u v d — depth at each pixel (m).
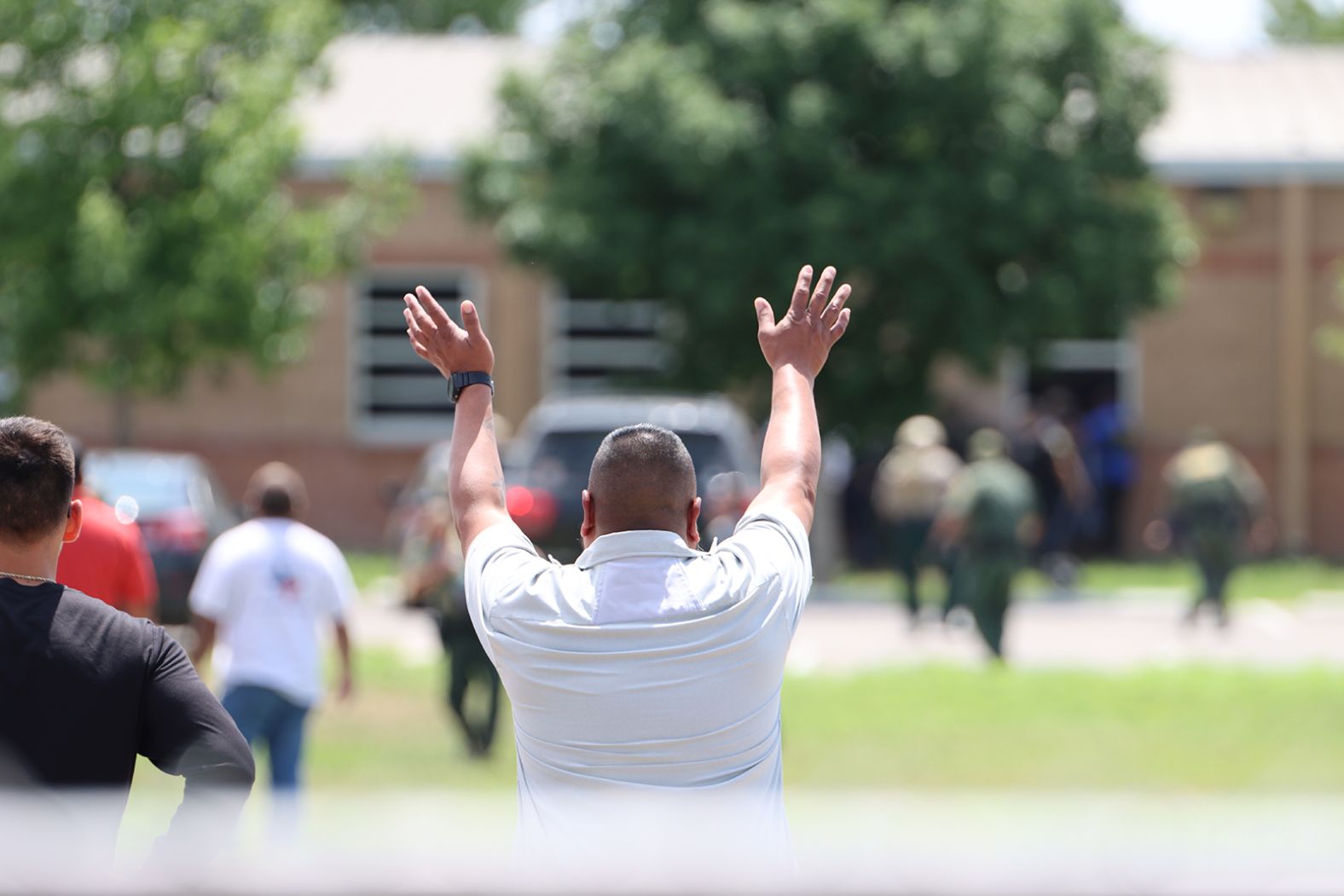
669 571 8.17
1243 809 4.84
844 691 31.86
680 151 55.09
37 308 46.12
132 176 47.94
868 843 4.81
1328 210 67.81
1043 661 38.34
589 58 59.44
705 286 55.56
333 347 69.25
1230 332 68.12
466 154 60.66
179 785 20.17
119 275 45.25
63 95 46.94
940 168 56.69
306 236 49.56
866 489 63.62
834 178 56.00
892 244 54.84
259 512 21.33
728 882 4.89
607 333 69.81
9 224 46.41
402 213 53.25
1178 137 69.38
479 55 79.12
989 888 4.70
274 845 5.04
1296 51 79.44
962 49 56.25
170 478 42.00
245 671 20.62
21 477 8.96
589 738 7.95
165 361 48.72
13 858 5.04
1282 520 68.00
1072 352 68.75
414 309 9.34
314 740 27.95
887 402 58.53
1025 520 36.94
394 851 4.92
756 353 57.22
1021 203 56.16
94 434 68.56
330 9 50.50
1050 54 59.06
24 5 46.44
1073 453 59.12
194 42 46.59
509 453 47.84
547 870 4.91
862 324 57.47
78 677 8.45
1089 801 4.94
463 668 26.38
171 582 39.91
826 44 56.88
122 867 5.21
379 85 75.25
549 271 58.72
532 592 8.17
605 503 8.47
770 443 9.06
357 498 69.62
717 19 57.38
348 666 21.89
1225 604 44.97
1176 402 68.38
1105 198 59.81
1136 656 39.88
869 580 58.31
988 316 56.31
